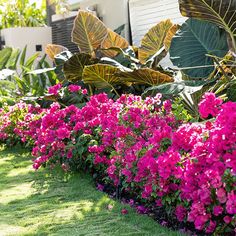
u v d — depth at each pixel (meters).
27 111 8.43
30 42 13.08
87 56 8.05
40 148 6.30
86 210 4.68
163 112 5.07
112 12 11.38
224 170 3.38
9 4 18.20
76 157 5.89
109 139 5.30
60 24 12.68
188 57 7.04
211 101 4.05
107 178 5.32
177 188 3.88
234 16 5.98
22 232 4.14
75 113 6.42
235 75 6.25
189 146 3.92
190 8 6.06
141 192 4.51
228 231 3.52
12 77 11.02
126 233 3.98
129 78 7.23
